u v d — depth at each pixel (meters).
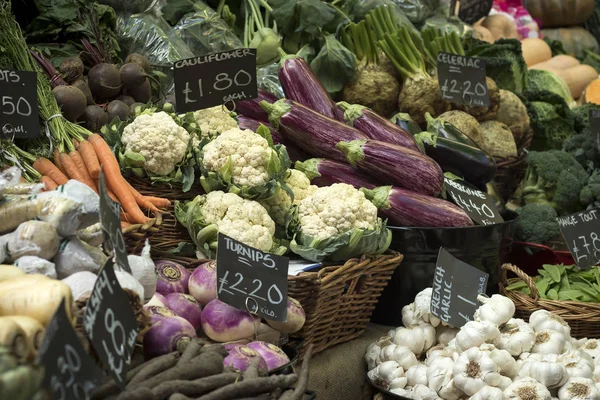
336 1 3.75
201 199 2.25
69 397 1.12
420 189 2.65
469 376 2.02
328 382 2.17
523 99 4.06
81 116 2.54
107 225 1.39
